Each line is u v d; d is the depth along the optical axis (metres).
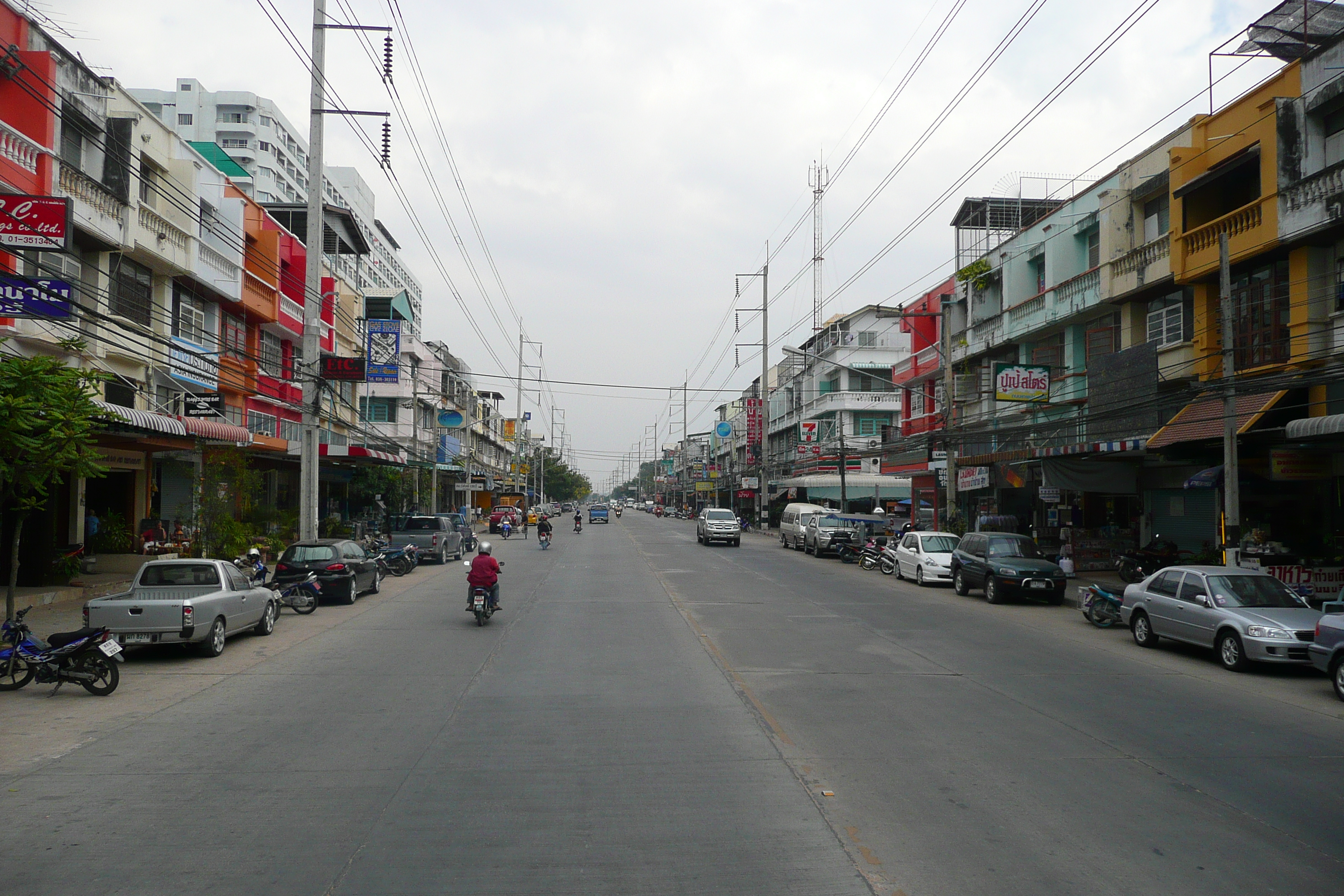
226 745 8.29
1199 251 19.97
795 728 8.84
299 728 8.90
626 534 59.03
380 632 15.87
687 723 9.09
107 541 23.25
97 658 10.61
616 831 5.96
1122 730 8.87
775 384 89.88
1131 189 24.00
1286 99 17.84
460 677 11.61
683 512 105.31
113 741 8.45
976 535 22.89
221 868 5.34
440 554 32.59
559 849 5.63
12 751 8.12
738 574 28.33
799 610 19.23
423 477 55.19
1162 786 7.01
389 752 7.98
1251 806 6.53
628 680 11.43
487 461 94.44
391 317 54.88
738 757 7.79
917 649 14.11
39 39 19.30
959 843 5.74
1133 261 22.97
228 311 29.14
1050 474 24.64
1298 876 5.24
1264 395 18.25
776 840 5.79
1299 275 17.77
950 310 30.62
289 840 5.81
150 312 23.67
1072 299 26.12
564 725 8.98
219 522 23.25
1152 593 14.64
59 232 13.97
